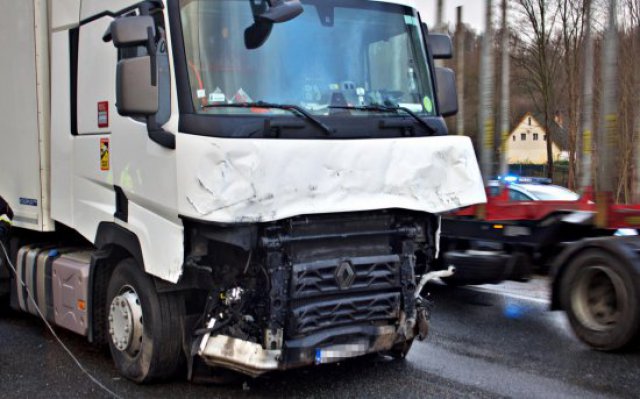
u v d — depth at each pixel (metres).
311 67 4.62
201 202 4.05
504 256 7.50
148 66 4.27
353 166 4.48
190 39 4.33
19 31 6.18
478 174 5.09
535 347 6.26
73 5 5.63
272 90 4.46
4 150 6.54
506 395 4.93
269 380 5.22
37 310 6.19
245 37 4.44
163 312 4.84
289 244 4.36
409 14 5.21
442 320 7.43
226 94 4.30
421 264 5.16
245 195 4.06
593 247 6.09
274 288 4.26
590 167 7.23
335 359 4.52
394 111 4.83
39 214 6.02
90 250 6.06
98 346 6.04
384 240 4.80
